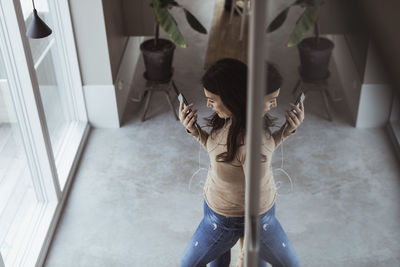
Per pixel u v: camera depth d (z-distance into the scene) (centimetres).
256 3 89
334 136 353
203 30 424
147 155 400
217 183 204
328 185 341
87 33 387
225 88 182
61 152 389
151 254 312
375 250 289
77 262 308
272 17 101
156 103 463
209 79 185
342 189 338
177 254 312
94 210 347
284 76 119
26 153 321
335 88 115
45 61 363
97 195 361
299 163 354
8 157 300
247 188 112
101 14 378
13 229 309
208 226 215
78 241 323
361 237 303
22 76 294
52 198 342
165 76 436
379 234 298
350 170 344
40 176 331
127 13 445
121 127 434
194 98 442
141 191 364
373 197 327
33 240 312
